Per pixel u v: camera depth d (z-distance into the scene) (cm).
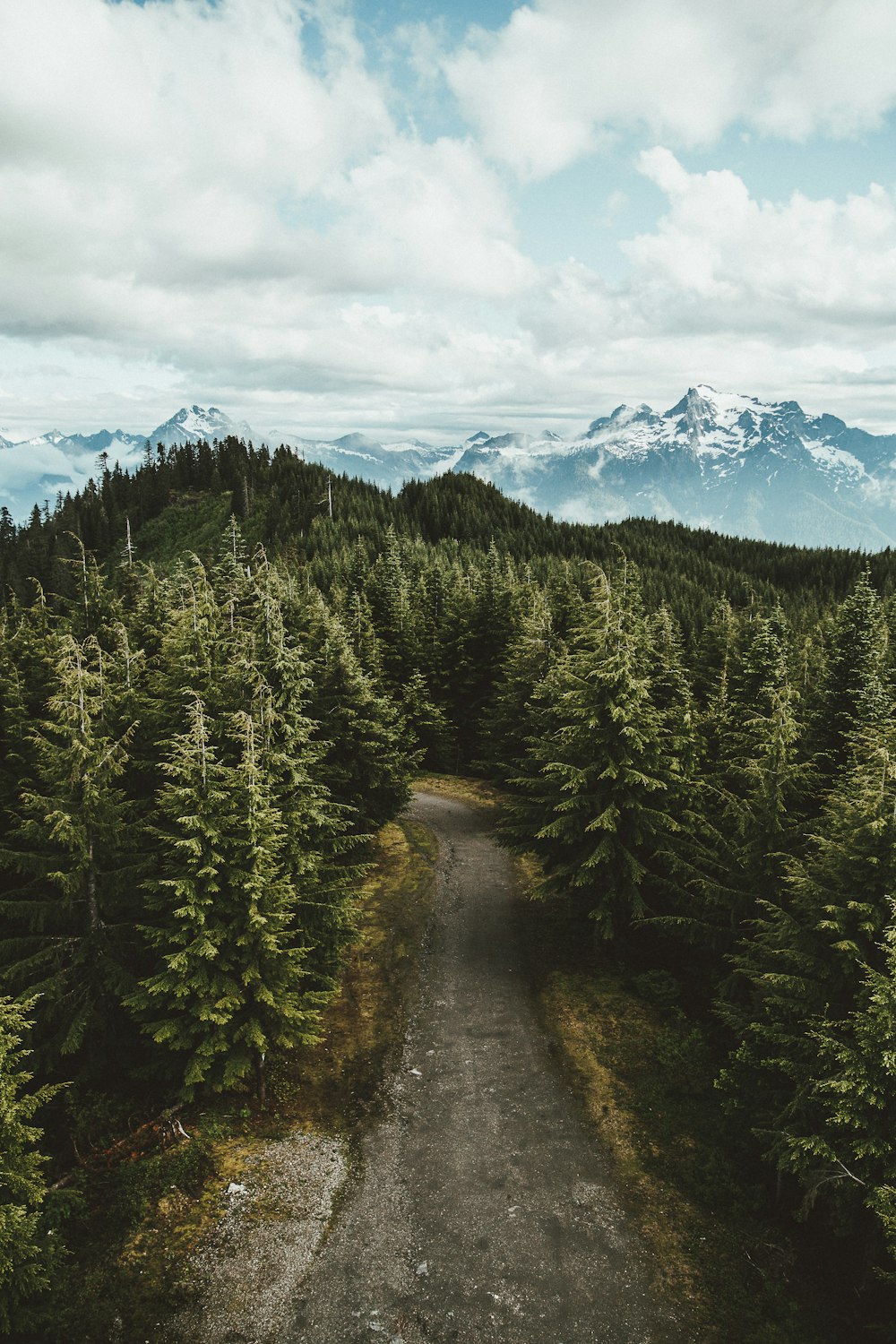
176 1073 1791
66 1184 1577
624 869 2203
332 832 2231
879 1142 1209
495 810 4300
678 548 15475
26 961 1697
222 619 2823
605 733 2244
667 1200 1535
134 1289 1332
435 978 2414
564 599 5109
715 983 2073
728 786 2714
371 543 10019
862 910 1376
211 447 14875
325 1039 2081
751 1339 1235
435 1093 1878
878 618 3438
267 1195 1548
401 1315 1288
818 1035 1281
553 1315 1287
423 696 4866
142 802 1920
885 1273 1170
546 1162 1647
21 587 9956
